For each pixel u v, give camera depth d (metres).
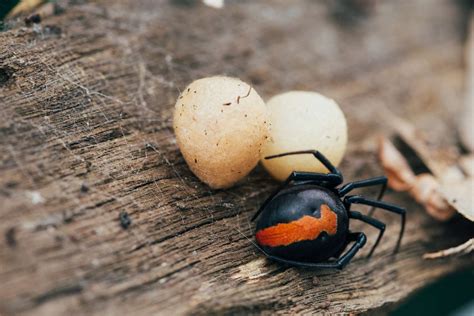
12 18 0.12
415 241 0.12
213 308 0.11
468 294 0.13
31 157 0.11
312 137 0.12
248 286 0.11
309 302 0.11
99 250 0.11
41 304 0.10
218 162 0.11
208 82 0.11
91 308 0.10
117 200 0.11
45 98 0.11
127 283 0.10
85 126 0.11
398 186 0.13
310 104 0.12
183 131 0.11
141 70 0.13
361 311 0.11
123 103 0.12
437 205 0.13
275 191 0.12
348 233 0.12
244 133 0.11
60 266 0.10
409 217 0.13
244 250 0.11
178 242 0.11
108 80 0.12
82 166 0.11
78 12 0.13
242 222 0.12
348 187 0.12
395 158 0.13
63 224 0.11
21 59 0.12
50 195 0.11
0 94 0.11
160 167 0.12
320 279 0.11
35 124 0.11
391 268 0.12
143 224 0.11
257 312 0.11
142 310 0.10
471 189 0.13
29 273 0.10
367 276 0.12
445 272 0.12
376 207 0.12
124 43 0.13
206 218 0.11
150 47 0.13
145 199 0.11
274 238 0.11
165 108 0.12
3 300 0.10
